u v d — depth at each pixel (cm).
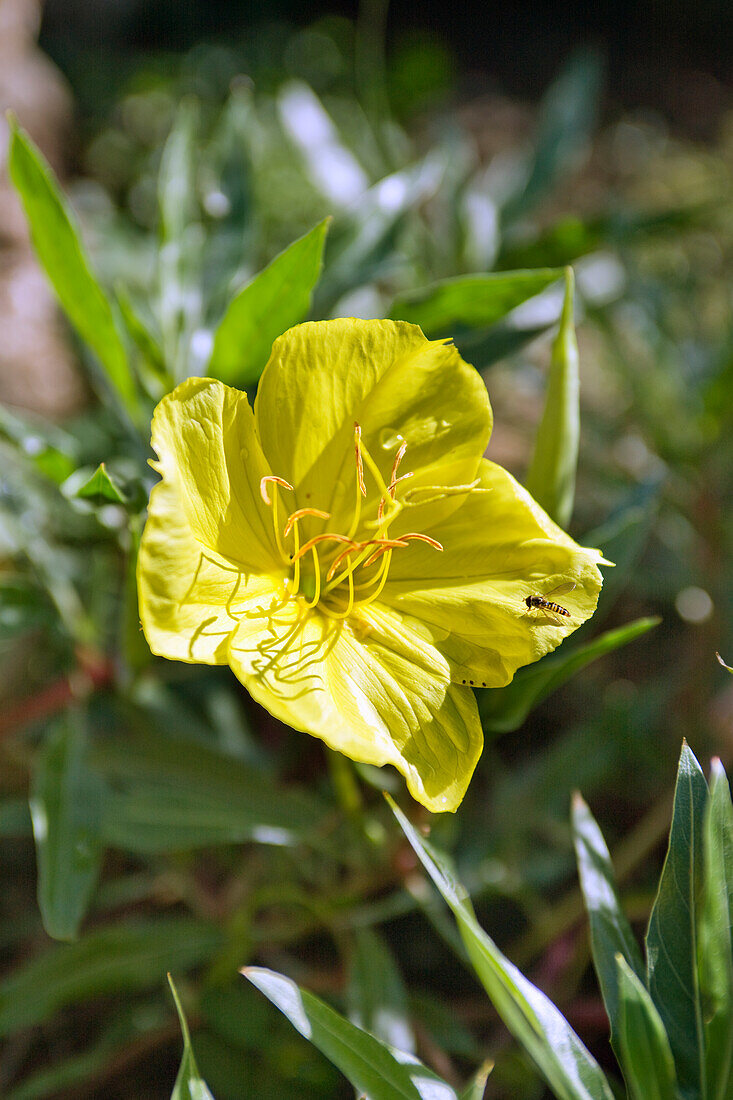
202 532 38
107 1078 50
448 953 54
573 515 64
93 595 53
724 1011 37
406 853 45
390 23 163
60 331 66
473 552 39
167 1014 50
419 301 44
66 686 49
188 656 36
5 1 82
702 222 61
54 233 42
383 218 51
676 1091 36
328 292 50
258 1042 48
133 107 108
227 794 48
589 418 66
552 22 166
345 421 39
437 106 117
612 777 57
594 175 109
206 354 46
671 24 164
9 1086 50
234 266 49
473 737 38
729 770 55
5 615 48
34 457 45
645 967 39
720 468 60
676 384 59
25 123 83
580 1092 36
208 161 53
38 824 44
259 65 117
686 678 58
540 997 36
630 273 62
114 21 136
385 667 38
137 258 70
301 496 40
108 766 48
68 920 43
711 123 139
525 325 47
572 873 56
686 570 60
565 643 44
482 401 39
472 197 60
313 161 63
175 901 54
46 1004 46
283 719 36
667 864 38
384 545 38
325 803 50
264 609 38
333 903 47
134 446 47
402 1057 38
